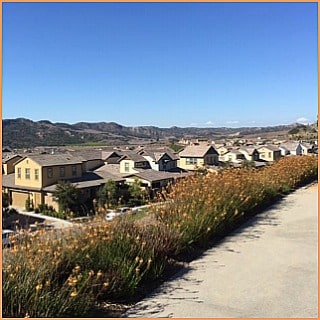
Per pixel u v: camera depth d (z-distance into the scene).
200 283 4.21
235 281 4.25
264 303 3.69
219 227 6.14
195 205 6.00
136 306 3.64
